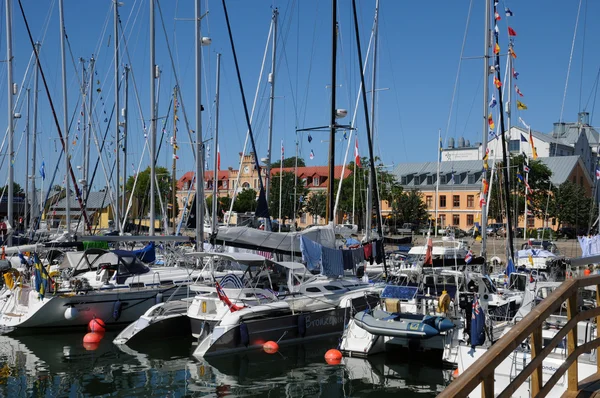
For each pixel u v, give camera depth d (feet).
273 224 101.45
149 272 73.61
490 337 46.29
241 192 258.98
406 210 207.10
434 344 51.90
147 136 112.06
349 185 199.00
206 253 62.08
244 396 44.06
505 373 37.35
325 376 48.80
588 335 36.78
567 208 175.83
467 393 11.12
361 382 47.24
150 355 55.26
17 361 52.90
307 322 60.54
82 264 73.77
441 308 50.70
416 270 59.47
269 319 57.98
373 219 167.02
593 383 18.26
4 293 67.87
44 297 62.80
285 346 58.59
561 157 227.61
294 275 65.05
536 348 14.97
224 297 56.85
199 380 47.70
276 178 194.39
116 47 107.86
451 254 73.26
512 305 59.00
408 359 53.26
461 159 288.30
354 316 55.16
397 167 264.93
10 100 91.30
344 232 73.92
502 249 139.03
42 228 120.88
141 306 67.62
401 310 55.11
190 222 85.46
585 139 252.62
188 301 63.00
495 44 70.03
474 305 45.39
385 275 68.95
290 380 47.80
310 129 73.00
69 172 93.66
